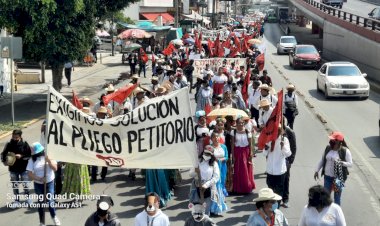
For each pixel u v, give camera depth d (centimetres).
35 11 2192
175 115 879
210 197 1013
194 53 3391
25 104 2489
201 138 1141
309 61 3756
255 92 1731
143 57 3575
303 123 1988
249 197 1178
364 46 3416
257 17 13838
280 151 1060
